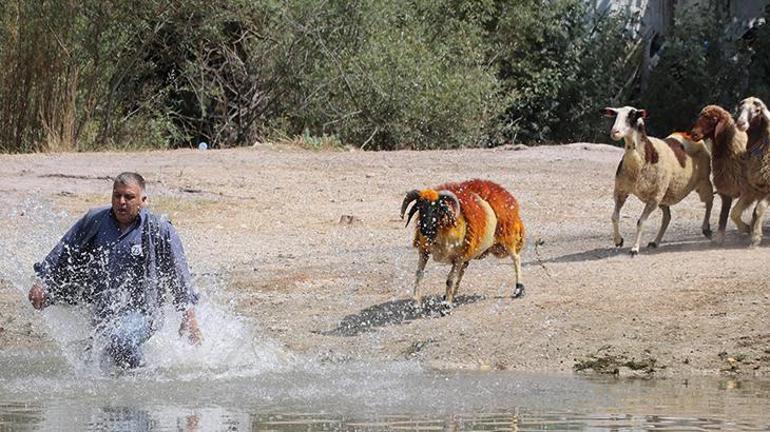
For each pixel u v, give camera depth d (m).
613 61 33.47
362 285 12.49
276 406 7.65
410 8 30.11
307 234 16.06
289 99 29.08
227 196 18.67
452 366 9.59
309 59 28.59
